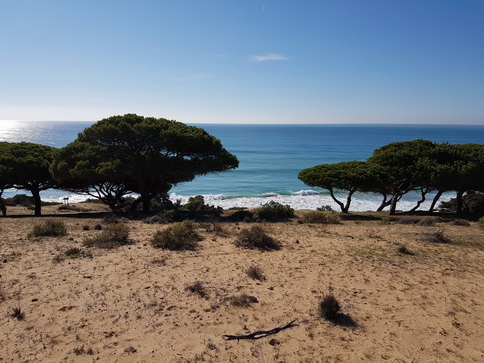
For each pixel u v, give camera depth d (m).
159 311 6.06
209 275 8.20
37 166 23.16
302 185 63.53
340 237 13.98
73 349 4.71
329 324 5.75
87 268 8.43
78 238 12.37
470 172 23.22
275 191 57.78
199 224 16.44
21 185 24.19
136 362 4.47
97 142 24.30
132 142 23.48
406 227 17.84
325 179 24.27
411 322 5.91
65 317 5.69
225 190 58.88
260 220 19.84
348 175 23.77
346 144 179.00
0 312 5.78
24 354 4.55
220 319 5.83
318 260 9.93
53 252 9.98
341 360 4.66
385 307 6.54
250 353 4.79
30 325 5.37
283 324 5.72
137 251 10.38
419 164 24.47
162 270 8.47
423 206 44.59
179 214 21.00
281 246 11.77
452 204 32.25
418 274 8.76
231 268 8.86
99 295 6.70
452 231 16.61
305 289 7.41
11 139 177.62
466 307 6.64
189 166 23.67
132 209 26.23
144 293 6.88
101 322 5.56
